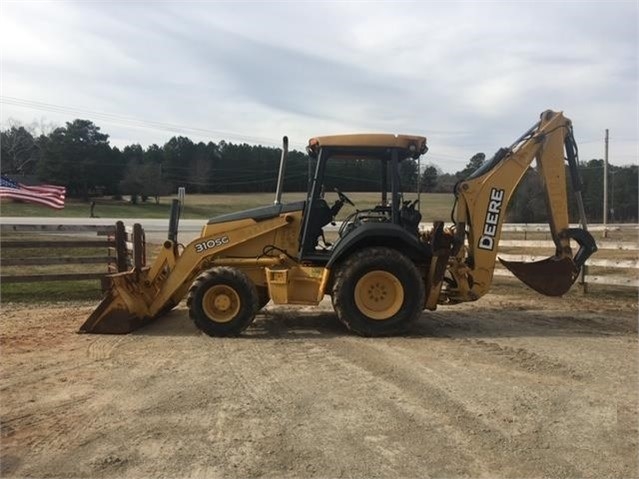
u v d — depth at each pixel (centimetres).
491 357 685
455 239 845
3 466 407
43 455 423
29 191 3178
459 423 480
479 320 930
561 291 881
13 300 1090
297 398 540
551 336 805
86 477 392
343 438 451
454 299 852
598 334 820
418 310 797
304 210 852
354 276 791
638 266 1151
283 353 707
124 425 477
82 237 2203
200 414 500
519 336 805
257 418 491
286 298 822
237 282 795
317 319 925
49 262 1127
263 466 405
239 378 603
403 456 421
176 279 862
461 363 659
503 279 1418
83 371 631
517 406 520
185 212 6219
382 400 535
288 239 859
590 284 1314
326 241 848
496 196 852
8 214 5100
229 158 9100
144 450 430
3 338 793
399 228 803
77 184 7481
